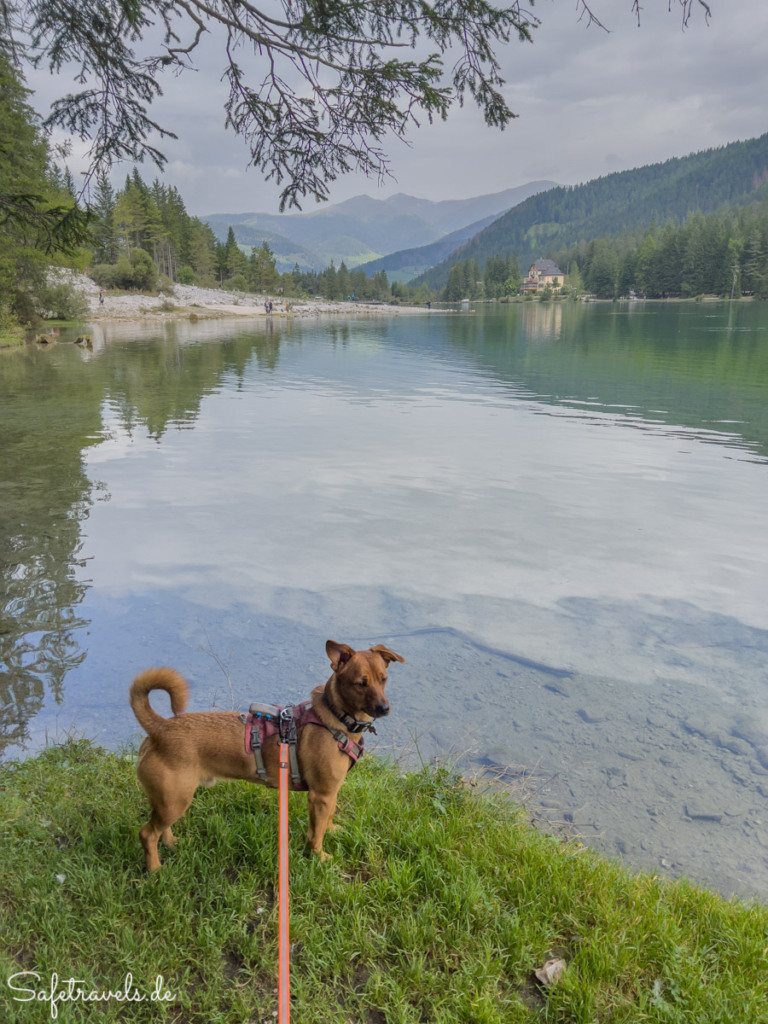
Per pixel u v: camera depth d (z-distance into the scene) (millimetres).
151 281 101188
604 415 19500
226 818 3865
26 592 7254
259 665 5828
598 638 6430
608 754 4727
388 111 5301
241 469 12984
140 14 5102
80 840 3654
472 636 6449
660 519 10086
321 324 80438
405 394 23953
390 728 5008
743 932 3045
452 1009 2676
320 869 3414
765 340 48594
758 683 5660
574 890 3275
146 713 3312
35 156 20703
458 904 3131
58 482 11852
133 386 24844
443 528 9641
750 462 13680
